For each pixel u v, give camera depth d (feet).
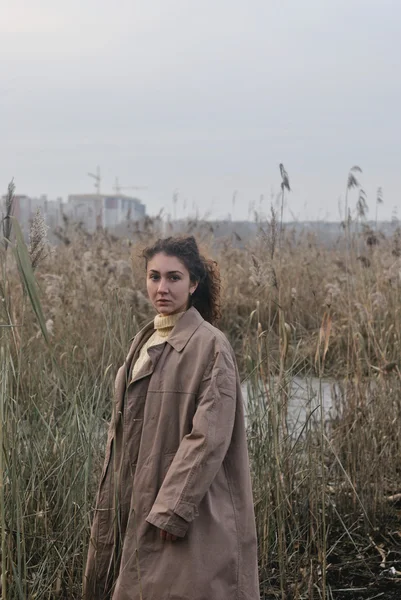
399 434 18.80
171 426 10.41
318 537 14.39
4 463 10.91
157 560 10.05
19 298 19.89
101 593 11.02
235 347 30.50
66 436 14.06
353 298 27.53
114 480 10.56
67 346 19.11
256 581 10.48
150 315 24.20
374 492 16.69
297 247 41.60
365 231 30.22
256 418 15.17
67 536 12.68
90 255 30.37
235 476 10.66
